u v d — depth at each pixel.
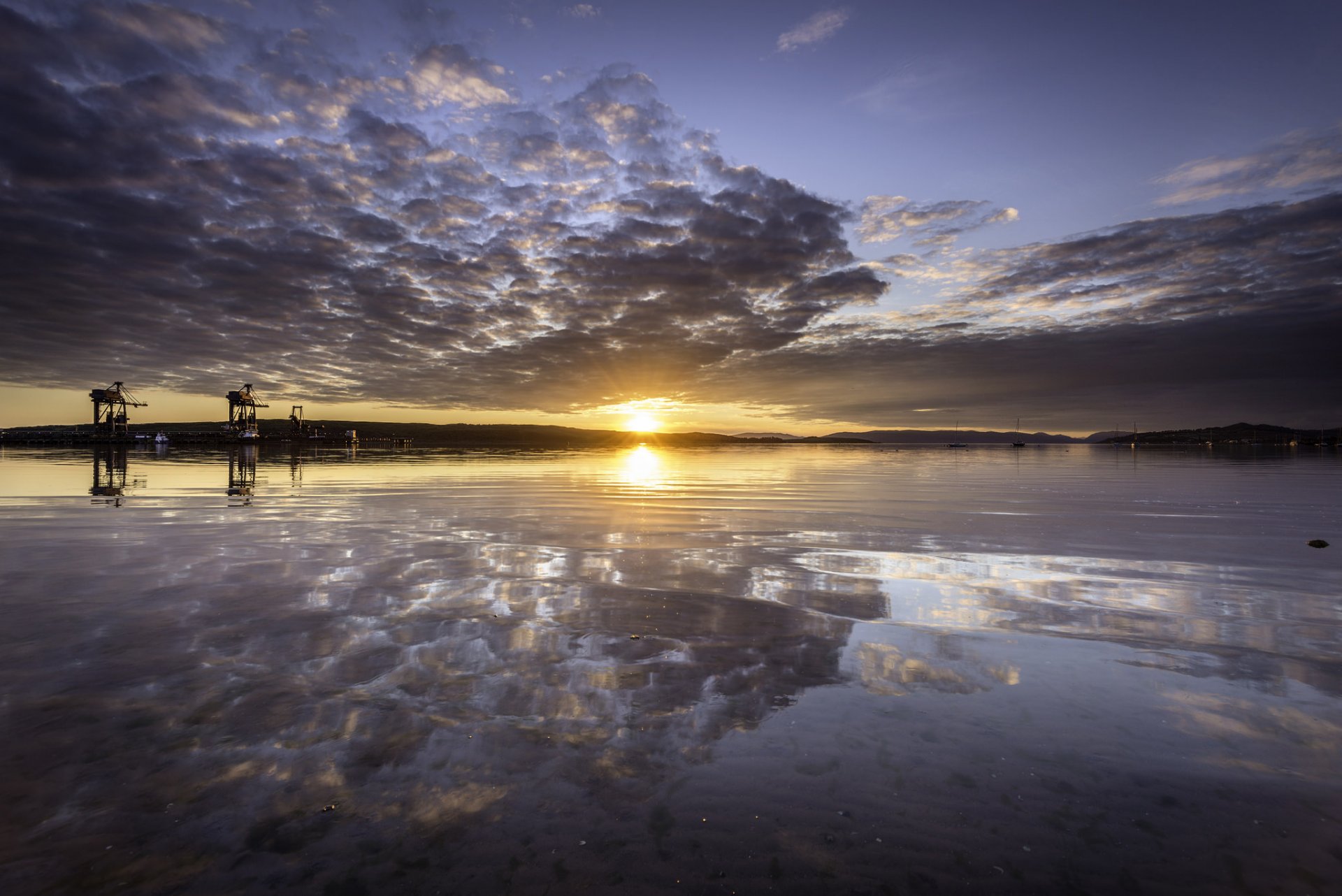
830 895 2.12
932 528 10.62
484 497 15.82
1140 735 3.20
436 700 3.54
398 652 4.30
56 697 3.52
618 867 2.25
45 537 8.97
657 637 4.69
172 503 13.70
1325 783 2.75
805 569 7.21
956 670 4.09
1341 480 22.94
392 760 2.91
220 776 2.76
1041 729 3.26
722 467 37.16
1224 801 2.62
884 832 2.44
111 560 7.39
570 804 2.61
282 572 6.76
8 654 4.20
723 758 2.96
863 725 3.30
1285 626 5.02
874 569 7.23
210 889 2.13
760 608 5.53
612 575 6.80
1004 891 2.13
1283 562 7.63
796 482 22.62
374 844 2.36
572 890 2.14
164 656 4.18
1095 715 3.42
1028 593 6.12
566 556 7.87
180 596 5.73
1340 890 2.12
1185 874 2.20
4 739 3.04
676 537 9.46
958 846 2.36
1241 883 2.16
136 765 2.83
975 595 6.02
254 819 2.48
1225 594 6.07
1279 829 2.44
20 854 2.26
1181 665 4.15
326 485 19.31
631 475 27.19
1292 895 2.10
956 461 49.47
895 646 4.55
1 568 6.89
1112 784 2.75
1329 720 3.36
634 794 2.68
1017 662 4.23
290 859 2.27
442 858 2.29
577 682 3.83
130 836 2.38
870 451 108.94
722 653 4.36
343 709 3.41
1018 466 38.75
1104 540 9.38
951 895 2.12
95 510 12.43
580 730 3.21
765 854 2.32
